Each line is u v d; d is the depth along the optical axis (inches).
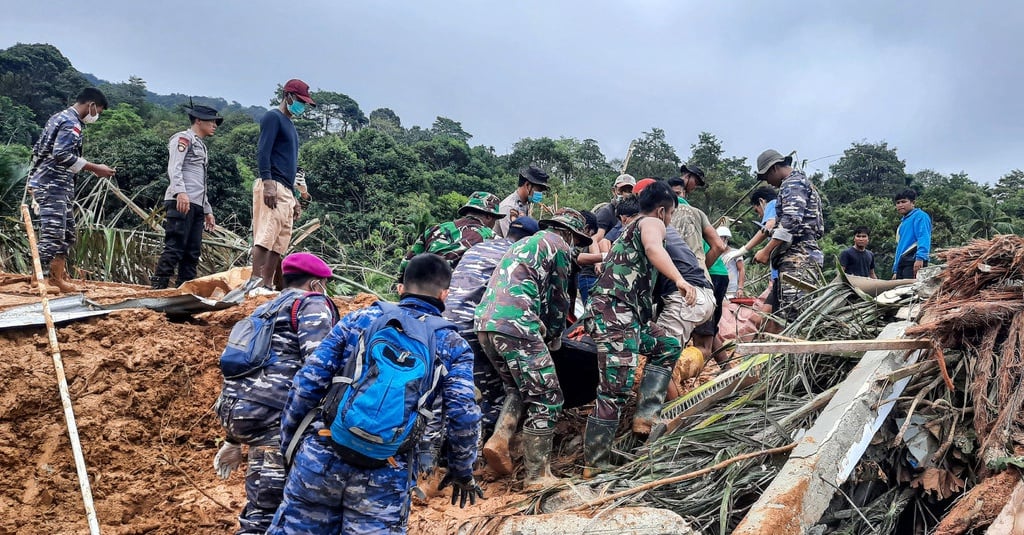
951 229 1026.1
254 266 269.6
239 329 156.0
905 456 164.7
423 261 141.7
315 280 164.7
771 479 159.6
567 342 207.2
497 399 204.4
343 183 1441.9
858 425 159.3
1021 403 151.3
